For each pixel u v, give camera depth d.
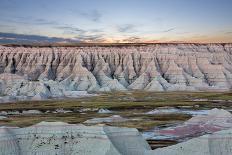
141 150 55.47
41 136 55.06
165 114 105.50
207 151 54.03
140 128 81.88
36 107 120.19
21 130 56.00
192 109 115.06
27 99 143.75
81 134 54.50
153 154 55.09
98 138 53.62
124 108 118.12
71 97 154.38
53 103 131.62
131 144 55.44
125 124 87.00
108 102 134.12
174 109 115.44
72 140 54.00
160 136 74.12
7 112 111.00
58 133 54.97
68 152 52.88
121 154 52.31
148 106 121.81
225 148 54.16
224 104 127.06
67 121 90.06
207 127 79.38
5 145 53.28
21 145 54.31
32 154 53.28
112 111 113.06
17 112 111.31
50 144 53.97
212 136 55.66
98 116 100.44
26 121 90.88
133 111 112.25
